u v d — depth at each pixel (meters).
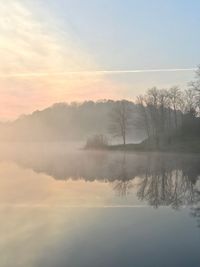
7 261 15.79
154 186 39.53
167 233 19.98
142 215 24.47
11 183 41.94
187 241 18.52
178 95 132.12
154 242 18.39
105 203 28.95
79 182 43.06
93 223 22.17
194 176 49.06
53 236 19.25
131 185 40.41
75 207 27.30
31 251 16.94
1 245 17.75
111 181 44.00
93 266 15.29
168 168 59.88
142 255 16.55
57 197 31.88
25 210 26.06
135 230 20.62
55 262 15.64
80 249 17.31
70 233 19.94
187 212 25.52
